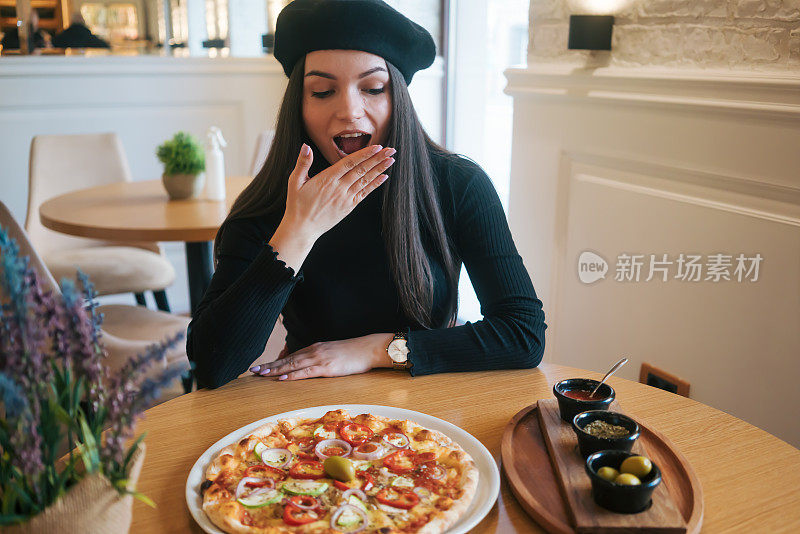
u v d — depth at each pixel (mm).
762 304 1814
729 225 1861
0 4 3430
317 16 1211
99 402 697
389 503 822
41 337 630
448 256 1391
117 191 2836
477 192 1409
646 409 1091
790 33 1656
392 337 1252
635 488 765
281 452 933
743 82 1727
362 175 1158
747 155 1778
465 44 3623
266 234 1372
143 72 3705
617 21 2125
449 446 947
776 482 887
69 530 647
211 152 2598
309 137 1384
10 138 3561
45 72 3518
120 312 2385
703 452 962
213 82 3869
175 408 1110
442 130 3881
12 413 597
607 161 2225
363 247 1382
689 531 769
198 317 1249
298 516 797
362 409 1062
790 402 1790
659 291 2109
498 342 1240
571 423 992
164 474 928
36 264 1698
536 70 2412
